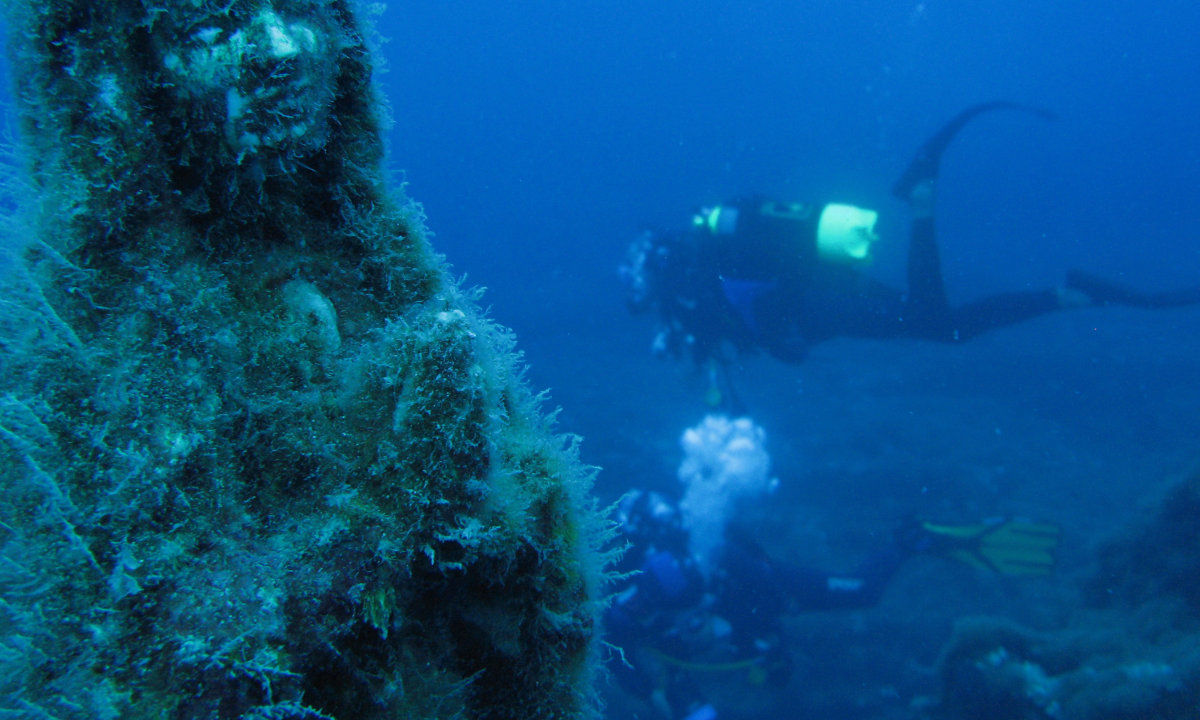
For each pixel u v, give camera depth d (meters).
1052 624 6.33
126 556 0.87
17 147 1.04
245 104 0.97
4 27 0.98
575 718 1.40
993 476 9.58
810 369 15.72
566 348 19.44
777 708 6.64
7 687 0.84
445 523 1.08
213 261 1.09
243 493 0.98
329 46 1.08
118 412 0.94
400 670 1.07
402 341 1.10
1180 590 5.42
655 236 7.19
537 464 1.30
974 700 5.18
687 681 6.25
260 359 1.08
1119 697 4.46
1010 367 14.59
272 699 0.84
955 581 7.84
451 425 1.06
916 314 7.00
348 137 1.26
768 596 6.28
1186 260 24.72
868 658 6.98
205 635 0.85
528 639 1.29
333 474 1.04
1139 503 6.28
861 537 8.59
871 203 39.50
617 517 6.20
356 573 0.97
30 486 0.90
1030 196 46.62
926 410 12.30
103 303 0.99
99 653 0.84
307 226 1.23
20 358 0.95
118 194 0.99
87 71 0.98
